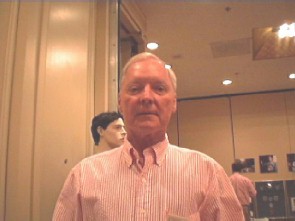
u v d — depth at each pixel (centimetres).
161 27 416
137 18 361
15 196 159
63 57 215
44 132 183
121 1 313
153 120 109
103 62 278
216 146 680
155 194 105
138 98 109
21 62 171
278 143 654
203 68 557
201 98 709
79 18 247
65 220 114
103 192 108
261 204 629
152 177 108
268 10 387
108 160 117
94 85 272
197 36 443
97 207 106
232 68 561
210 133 689
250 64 543
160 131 113
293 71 579
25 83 170
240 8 381
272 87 660
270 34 436
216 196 106
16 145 163
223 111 693
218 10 385
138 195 105
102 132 222
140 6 370
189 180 107
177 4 369
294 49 470
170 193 105
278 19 404
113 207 105
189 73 579
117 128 220
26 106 169
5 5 178
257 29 426
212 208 106
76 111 230
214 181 108
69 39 227
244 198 489
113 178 110
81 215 111
